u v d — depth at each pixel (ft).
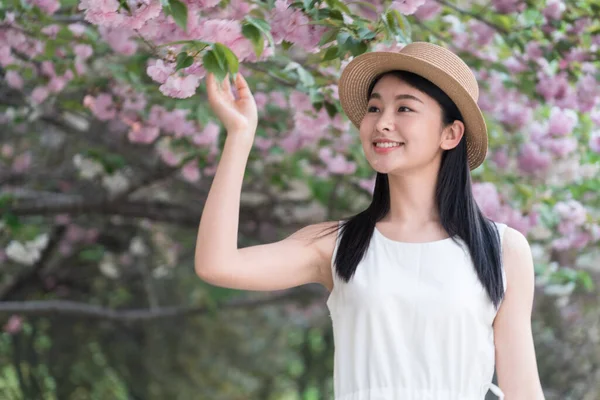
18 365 34.37
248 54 11.78
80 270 34.76
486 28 19.56
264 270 10.20
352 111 11.63
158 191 30.27
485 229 10.42
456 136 10.47
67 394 37.58
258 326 48.42
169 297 41.22
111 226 32.60
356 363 10.11
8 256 29.86
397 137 10.34
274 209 28.84
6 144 29.14
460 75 10.56
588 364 31.76
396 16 12.84
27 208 25.66
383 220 10.61
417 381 9.95
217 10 14.33
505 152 22.12
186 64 11.12
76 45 19.36
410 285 10.07
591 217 22.44
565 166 21.67
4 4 17.33
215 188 9.99
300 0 12.73
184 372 44.57
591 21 18.06
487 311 10.16
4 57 19.08
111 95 21.59
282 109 21.47
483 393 10.18
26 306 28.19
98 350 39.01
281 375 51.03
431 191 10.57
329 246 10.59
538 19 18.63
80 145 28.76
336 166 23.49
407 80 10.36
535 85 19.25
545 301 30.58
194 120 21.53
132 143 26.16
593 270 28.73
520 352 10.20
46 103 23.32
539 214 20.99
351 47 12.53
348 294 10.23
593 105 19.21
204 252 9.89
